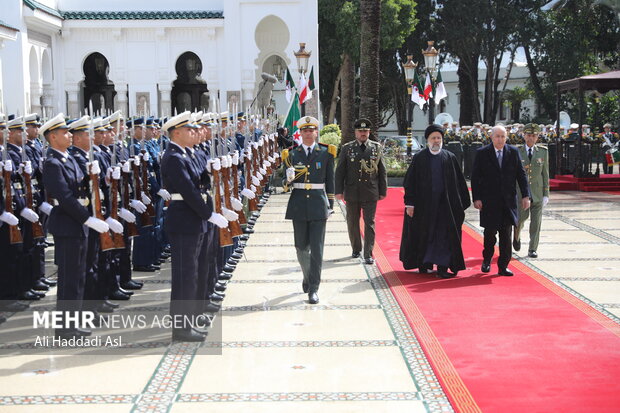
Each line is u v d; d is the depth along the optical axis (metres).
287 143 20.80
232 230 8.09
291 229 13.85
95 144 8.20
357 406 5.21
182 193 6.77
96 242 7.57
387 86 49.97
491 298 8.38
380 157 10.61
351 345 6.66
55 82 26.42
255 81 27.67
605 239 12.48
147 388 5.61
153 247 10.15
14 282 8.23
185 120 6.95
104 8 26.80
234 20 26.77
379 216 15.77
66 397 5.43
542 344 6.61
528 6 43.81
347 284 9.23
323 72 40.88
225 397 5.41
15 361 6.29
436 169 9.51
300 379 5.79
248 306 8.14
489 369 5.95
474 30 42.12
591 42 42.16
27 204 8.21
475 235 13.09
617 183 21.16
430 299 8.38
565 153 22.72
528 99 54.00
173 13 26.55
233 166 8.83
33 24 24.16
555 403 5.21
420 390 5.52
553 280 9.30
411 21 36.59
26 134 8.81
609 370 5.90
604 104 40.03
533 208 10.86
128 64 26.88
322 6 34.97
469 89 47.06
